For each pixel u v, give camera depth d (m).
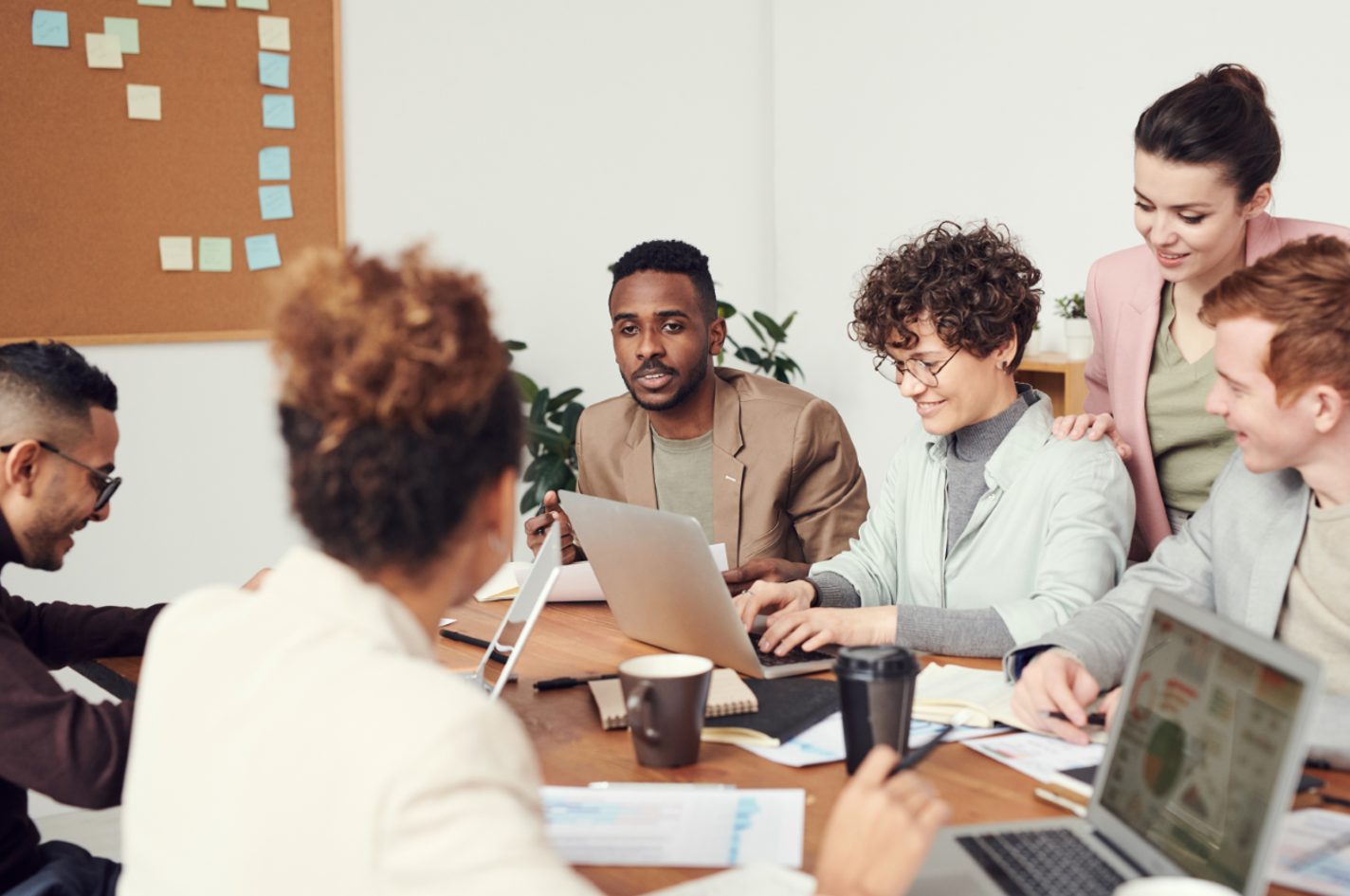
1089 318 2.30
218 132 3.69
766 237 4.65
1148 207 2.00
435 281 0.88
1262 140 1.91
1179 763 1.04
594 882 1.09
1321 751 1.28
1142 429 2.16
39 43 3.46
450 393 0.85
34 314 3.51
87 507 1.65
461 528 0.89
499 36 4.10
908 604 1.94
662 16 4.38
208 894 0.78
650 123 4.39
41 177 3.49
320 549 0.89
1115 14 3.37
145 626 1.96
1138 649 1.15
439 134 4.03
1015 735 1.41
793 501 2.48
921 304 1.85
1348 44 2.85
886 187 4.14
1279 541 1.52
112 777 1.39
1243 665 0.98
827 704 1.51
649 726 1.35
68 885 1.62
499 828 0.73
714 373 2.57
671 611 1.74
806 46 4.43
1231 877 0.93
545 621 2.05
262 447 3.82
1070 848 1.09
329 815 0.74
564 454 4.01
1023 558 1.90
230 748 0.79
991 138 3.76
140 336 3.63
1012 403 1.96
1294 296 1.34
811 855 1.12
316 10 3.78
